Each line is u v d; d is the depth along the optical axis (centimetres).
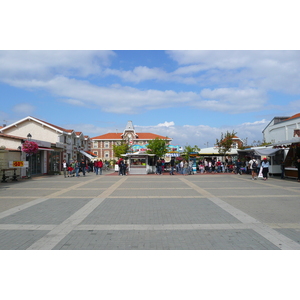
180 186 1612
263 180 1988
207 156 3562
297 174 1989
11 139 2359
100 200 1098
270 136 4056
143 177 2461
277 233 616
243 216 789
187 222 726
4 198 1166
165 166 3688
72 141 4397
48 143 2939
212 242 558
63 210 898
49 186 1647
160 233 625
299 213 828
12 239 586
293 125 3419
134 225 697
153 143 3606
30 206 973
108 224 709
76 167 2580
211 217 781
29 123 3650
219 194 1248
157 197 1175
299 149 2011
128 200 1098
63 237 599
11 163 2072
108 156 7912
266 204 985
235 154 3275
